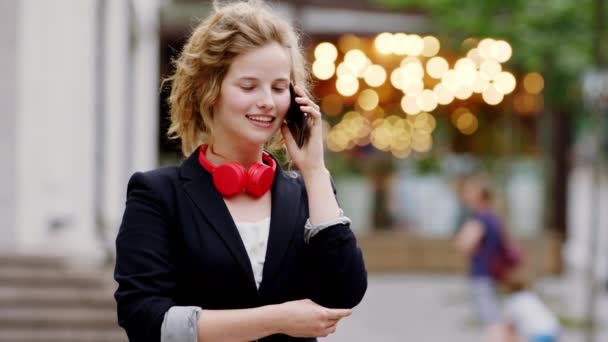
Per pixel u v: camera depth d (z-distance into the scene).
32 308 10.70
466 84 20.45
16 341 10.22
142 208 2.95
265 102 2.93
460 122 23.94
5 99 13.12
